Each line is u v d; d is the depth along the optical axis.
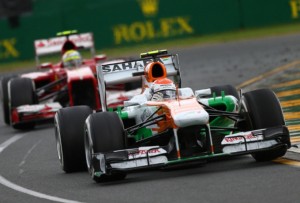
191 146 35.97
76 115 40.66
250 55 98.94
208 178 34.88
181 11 125.56
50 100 69.00
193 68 94.06
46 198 34.50
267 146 35.88
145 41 125.44
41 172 42.34
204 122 35.44
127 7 125.38
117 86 66.06
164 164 35.28
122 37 125.56
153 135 38.62
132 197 32.53
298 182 31.97
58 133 40.78
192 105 36.62
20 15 125.81
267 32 120.62
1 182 40.38
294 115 53.00
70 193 35.03
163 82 39.47
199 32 126.00
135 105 40.81
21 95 64.38
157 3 125.19
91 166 36.66
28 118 62.81
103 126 36.41
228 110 40.75
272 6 125.38
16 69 119.81
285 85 69.94
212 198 30.80
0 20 125.69
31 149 51.94
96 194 34.03
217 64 94.56
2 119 73.88
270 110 37.16
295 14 125.19
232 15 125.75
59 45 74.12
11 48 126.38
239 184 32.84
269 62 89.19
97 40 125.88
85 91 65.44
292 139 43.91
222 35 124.38
